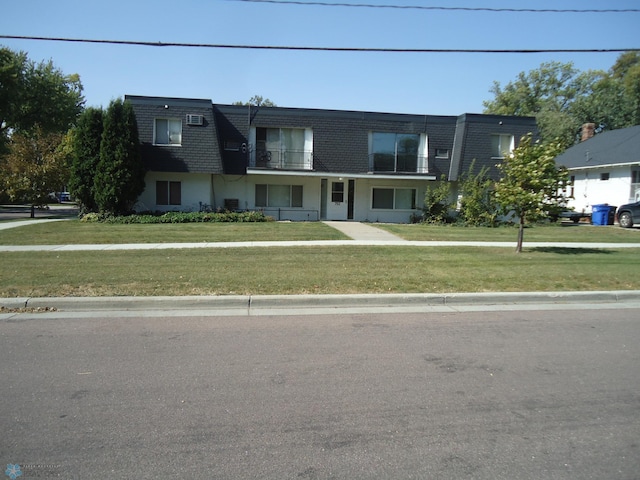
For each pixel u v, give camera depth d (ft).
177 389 14.51
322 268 33.24
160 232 52.80
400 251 41.52
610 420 12.79
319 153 79.20
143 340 19.25
